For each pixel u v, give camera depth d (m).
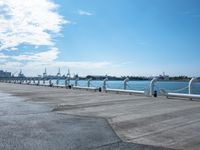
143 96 18.42
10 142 5.82
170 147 5.56
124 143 5.86
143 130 7.14
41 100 15.16
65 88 30.69
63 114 9.77
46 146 5.55
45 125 7.68
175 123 8.06
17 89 28.33
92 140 6.07
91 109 11.19
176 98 16.72
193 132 6.88
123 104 13.16
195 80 16.30
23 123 7.95
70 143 5.81
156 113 10.04
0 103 13.48
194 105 12.81
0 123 7.92
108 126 7.63
